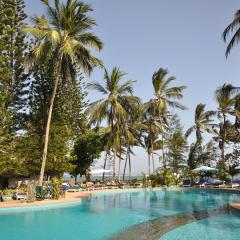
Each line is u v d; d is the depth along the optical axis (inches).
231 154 1473.9
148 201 825.5
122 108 1306.6
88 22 976.3
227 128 1600.6
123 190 1160.8
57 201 672.4
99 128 1616.6
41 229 433.1
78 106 1359.5
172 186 1392.7
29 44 1107.9
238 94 1342.3
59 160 1091.3
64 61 1018.7
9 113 1018.1
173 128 1948.8
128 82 1378.0
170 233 412.8
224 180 1344.7
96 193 1029.8
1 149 987.9
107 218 528.7
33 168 1061.8
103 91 1369.3
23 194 705.6
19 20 1098.7
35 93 1147.9
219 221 502.6
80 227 450.6
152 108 1544.0
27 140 1076.5
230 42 820.0
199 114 1766.7
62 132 1146.7
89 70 1008.9
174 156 1916.8
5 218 508.4
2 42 1023.0
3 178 1076.5
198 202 803.4
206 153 1843.0
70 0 957.8
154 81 1529.3
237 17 805.9
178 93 1504.7
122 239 379.9
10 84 1077.1
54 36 868.6
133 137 1524.4
